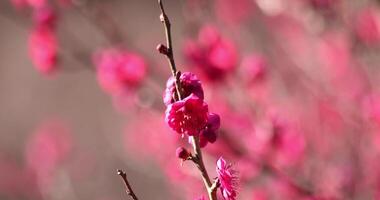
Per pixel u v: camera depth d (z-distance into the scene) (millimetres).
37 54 7770
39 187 14516
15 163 16516
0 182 15289
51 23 7734
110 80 7570
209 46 7277
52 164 14453
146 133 11836
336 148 8750
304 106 9508
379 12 7871
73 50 8859
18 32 22984
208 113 3533
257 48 11070
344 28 8422
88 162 14938
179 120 3387
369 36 8406
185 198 10453
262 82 8219
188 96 3428
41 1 7781
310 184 7336
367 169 8039
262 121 7535
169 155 8289
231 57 7301
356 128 8438
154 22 19984
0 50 22672
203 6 8180
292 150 7473
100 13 7980
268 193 7215
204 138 3578
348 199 7461
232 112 7758
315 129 9070
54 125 15984
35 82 21188
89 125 18281
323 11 8195
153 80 8484
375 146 8328
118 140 16656
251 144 7426
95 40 11422
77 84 20328
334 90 9320
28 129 19562
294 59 10172
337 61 9469
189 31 7715
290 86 9852
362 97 8812
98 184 14523
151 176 12961
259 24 11305
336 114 8969
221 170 3412
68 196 13445
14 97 21078
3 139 19141
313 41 10148
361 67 9016
